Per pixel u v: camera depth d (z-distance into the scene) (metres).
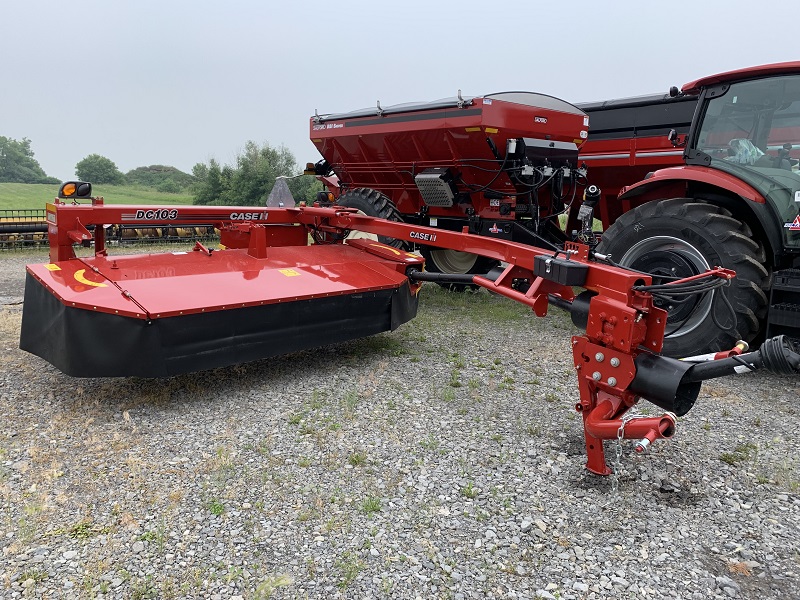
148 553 2.44
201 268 4.44
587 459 3.29
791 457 3.39
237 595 2.22
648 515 2.81
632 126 7.83
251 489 2.93
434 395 4.25
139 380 4.34
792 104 4.61
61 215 4.34
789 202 4.55
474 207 7.53
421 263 5.26
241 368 4.72
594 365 3.08
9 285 8.38
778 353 2.46
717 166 4.99
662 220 5.03
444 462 3.26
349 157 8.62
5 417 3.67
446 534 2.62
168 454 3.26
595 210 8.78
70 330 3.60
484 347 5.53
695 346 4.80
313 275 4.72
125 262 4.38
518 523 2.72
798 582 2.36
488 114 6.36
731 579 2.38
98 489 2.88
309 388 4.31
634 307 2.91
